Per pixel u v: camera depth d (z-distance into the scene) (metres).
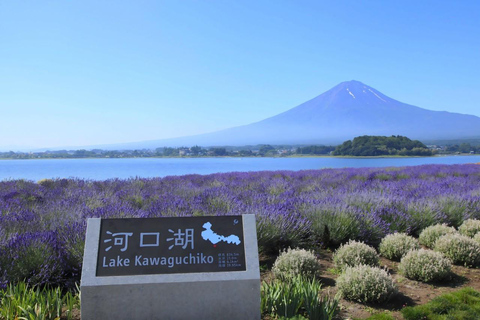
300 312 4.03
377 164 59.69
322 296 4.63
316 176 18.92
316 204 8.27
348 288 4.62
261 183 14.27
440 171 21.47
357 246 5.85
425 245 7.25
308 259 5.33
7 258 4.74
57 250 5.27
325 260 6.34
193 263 3.55
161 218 3.71
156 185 14.28
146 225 3.67
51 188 14.30
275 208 7.48
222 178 17.33
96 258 3.50
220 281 3.48
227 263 3.58
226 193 9.73
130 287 3.41
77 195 10.61
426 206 8.85
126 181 16.02
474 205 9.84
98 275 3.44
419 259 5.41
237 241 3.69
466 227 7.71
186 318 3.46
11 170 56.91
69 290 4.52
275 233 6.55
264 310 4.02
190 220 3.73
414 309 4.25
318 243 7.21
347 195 9.91
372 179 17.94
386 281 4.59
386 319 4.03
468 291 4.81
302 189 13.30
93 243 3.56
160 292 3.43
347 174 19.23
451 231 7.09
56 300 3.92
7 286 4.18
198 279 3.46
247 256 3.61
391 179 18.22
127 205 8.18
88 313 3.39
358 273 4.73
